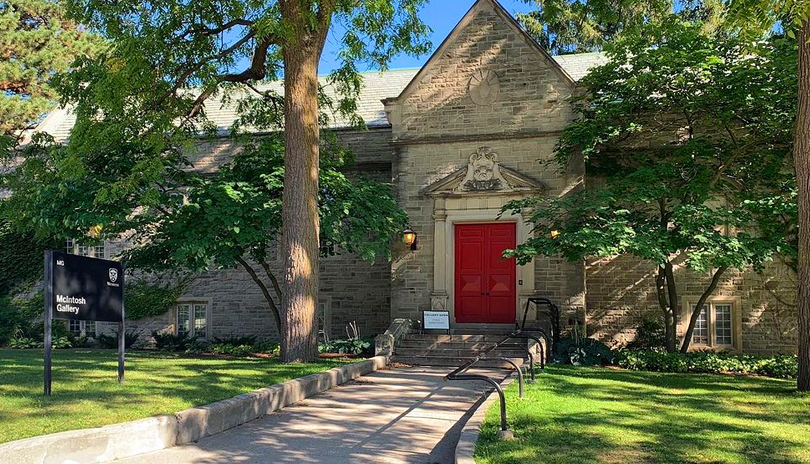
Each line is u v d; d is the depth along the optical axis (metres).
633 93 15.74
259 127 18.55
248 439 8.10
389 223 17.00
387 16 13.39
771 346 18.17
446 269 17.86
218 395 9.37
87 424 7.30
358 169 20.73
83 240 17.08
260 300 21.20
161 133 14.40
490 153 17.78
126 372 11.55
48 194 15.23
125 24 13.86
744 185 16.23
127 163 15.83
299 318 13.89
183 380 10.67
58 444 6.59
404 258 18.14
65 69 27.91
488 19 18.05
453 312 17.89
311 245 14.10
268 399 9.69
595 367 14.98
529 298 16.67
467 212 17.89
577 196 15.24
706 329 18.66
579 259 15.83
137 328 21.91
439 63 18.31
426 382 12.66
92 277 9.48
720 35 20.53
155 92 14.30
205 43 14.94
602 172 18.25
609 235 14.16
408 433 8.42
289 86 13.97
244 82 16.28
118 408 8.17
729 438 7.34
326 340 18.83
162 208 17.38
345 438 8.16
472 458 6.49
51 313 8.70
